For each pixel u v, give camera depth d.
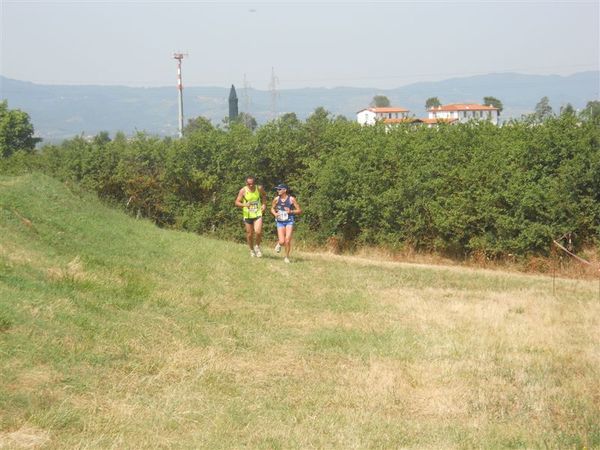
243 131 27.03
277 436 6.72
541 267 21.19
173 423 6.81
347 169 23.81
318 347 10.23
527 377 9.02
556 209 21.11
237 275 15.19
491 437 6.93
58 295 9.84
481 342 10.88
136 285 11.96
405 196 22.94
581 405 7.97
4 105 56.53
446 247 22.80
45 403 6.65
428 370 9.29
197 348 9.39
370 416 7.43
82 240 14.68
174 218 27.55
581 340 11.27
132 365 8.20
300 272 16.67
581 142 21.44
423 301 14.24
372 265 19.53
